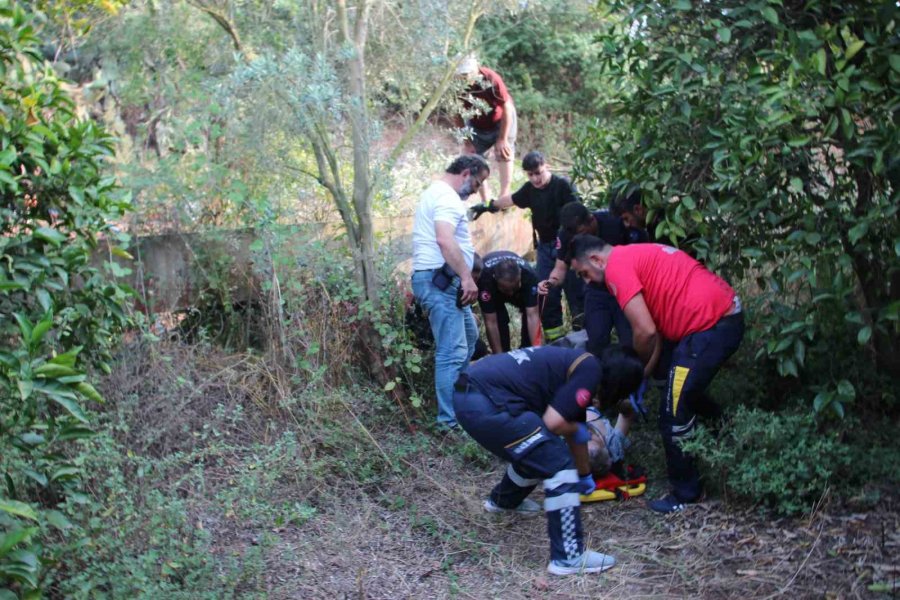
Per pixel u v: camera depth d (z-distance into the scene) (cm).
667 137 502
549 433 429
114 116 670
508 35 1245
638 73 508
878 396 513
